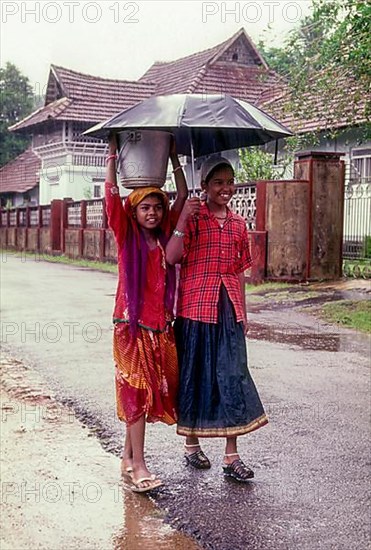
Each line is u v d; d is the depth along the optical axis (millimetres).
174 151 4293
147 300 4133
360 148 17891
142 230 4188
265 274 13344
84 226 22984
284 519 3789
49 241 25594
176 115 3928
